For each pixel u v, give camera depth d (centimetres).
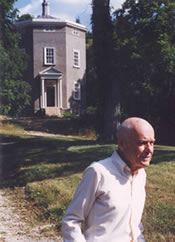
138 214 233
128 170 227
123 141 228
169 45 1658
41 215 628
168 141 2045
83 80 3881
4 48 2358
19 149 1309
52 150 1229
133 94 1877
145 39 1688
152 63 1694
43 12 3806
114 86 1565
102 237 220
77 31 3816
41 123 2678
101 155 1066
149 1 1678
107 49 1557
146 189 698
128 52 1623
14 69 2512
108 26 1562
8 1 2225
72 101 3738
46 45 3638
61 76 3656
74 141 1525
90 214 226
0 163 1091
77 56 3822
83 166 935
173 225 513
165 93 1944
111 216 220
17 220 618
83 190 224
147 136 224
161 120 2075
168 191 685
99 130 1650
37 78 3622
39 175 879
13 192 803
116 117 1547
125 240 224
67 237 222
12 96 2302
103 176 222
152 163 923
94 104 4094
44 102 3619
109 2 1566
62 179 827
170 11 1680
